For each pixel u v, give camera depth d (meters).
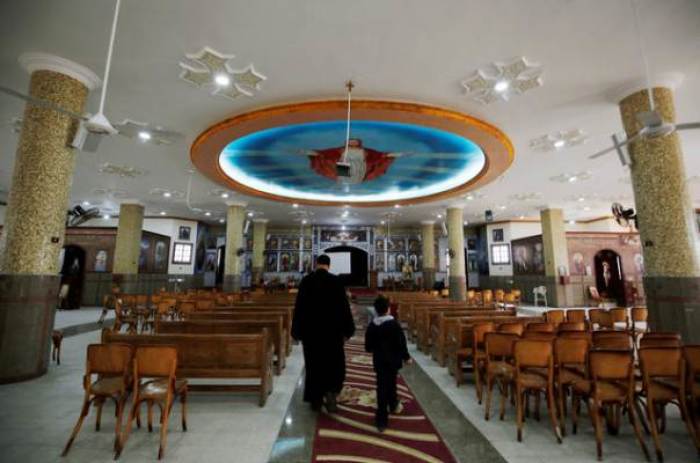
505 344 4.12
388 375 3.84
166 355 3.36
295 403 4.45
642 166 5.84
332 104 6.43
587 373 3.71
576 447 3.34
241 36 4.89
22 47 5.09
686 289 5.27
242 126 7.03
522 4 4.34
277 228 24.12
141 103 6.71
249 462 3.05
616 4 4.33
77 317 12.55
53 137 5.34
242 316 6.77
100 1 4.27
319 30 4.78
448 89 6.22
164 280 19.58
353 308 16.97
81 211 14.98
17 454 3.15
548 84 6.05
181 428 3.71
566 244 16.92
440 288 20.64
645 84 5.94
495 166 9.22
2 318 5.01
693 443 3.36
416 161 10.42
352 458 3.12
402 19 4.58
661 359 3.33
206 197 15.08
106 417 3.96
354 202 15.02
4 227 5.23
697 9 4.39
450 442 3.43
